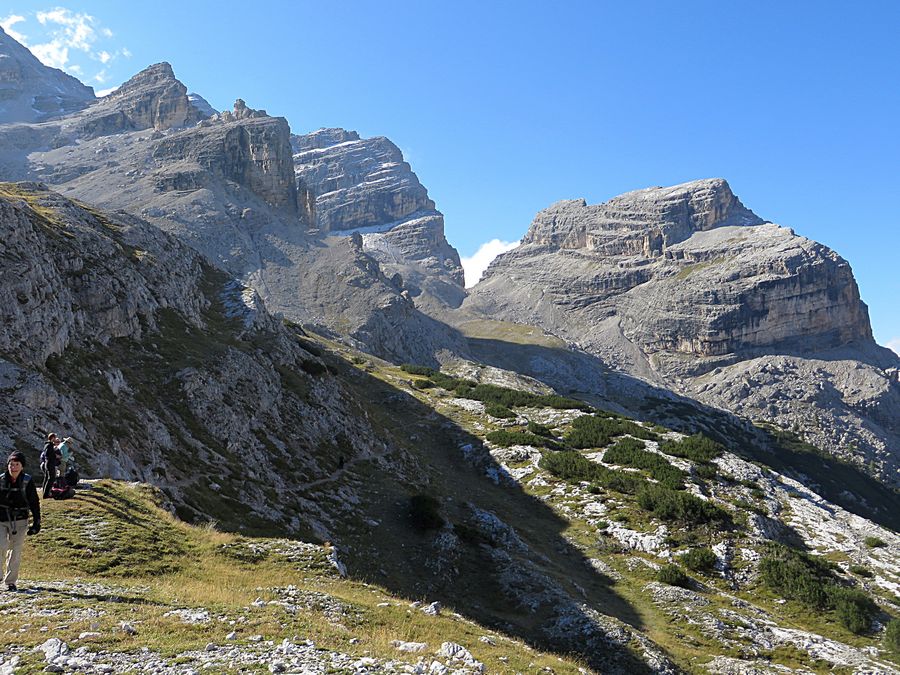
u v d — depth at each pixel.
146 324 68.56
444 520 61.09
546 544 70.62
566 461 91.69
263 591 23.00
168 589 20.48
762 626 52.62
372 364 173.38
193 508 40.88
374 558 50.75
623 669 39.22
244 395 67.06
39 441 32.97
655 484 82.56
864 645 54.12
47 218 72.12
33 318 45.88
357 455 75.56
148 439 46.38
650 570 64.94
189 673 12.05
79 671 11.54
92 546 22.92
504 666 19.66
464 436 106.88
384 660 15.43
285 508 51.31
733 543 70.94
